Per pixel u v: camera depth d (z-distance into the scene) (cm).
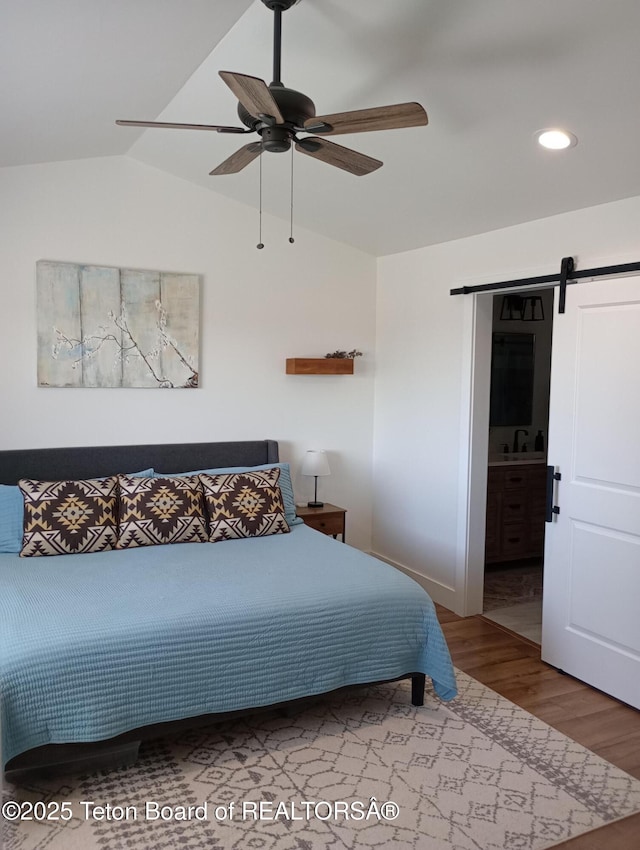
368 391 524
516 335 570
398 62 257
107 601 284
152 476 420
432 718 312
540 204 352
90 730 248
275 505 416
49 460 408
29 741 238
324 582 314
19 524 364
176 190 442
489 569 552
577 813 244
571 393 349
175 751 282
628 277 319
